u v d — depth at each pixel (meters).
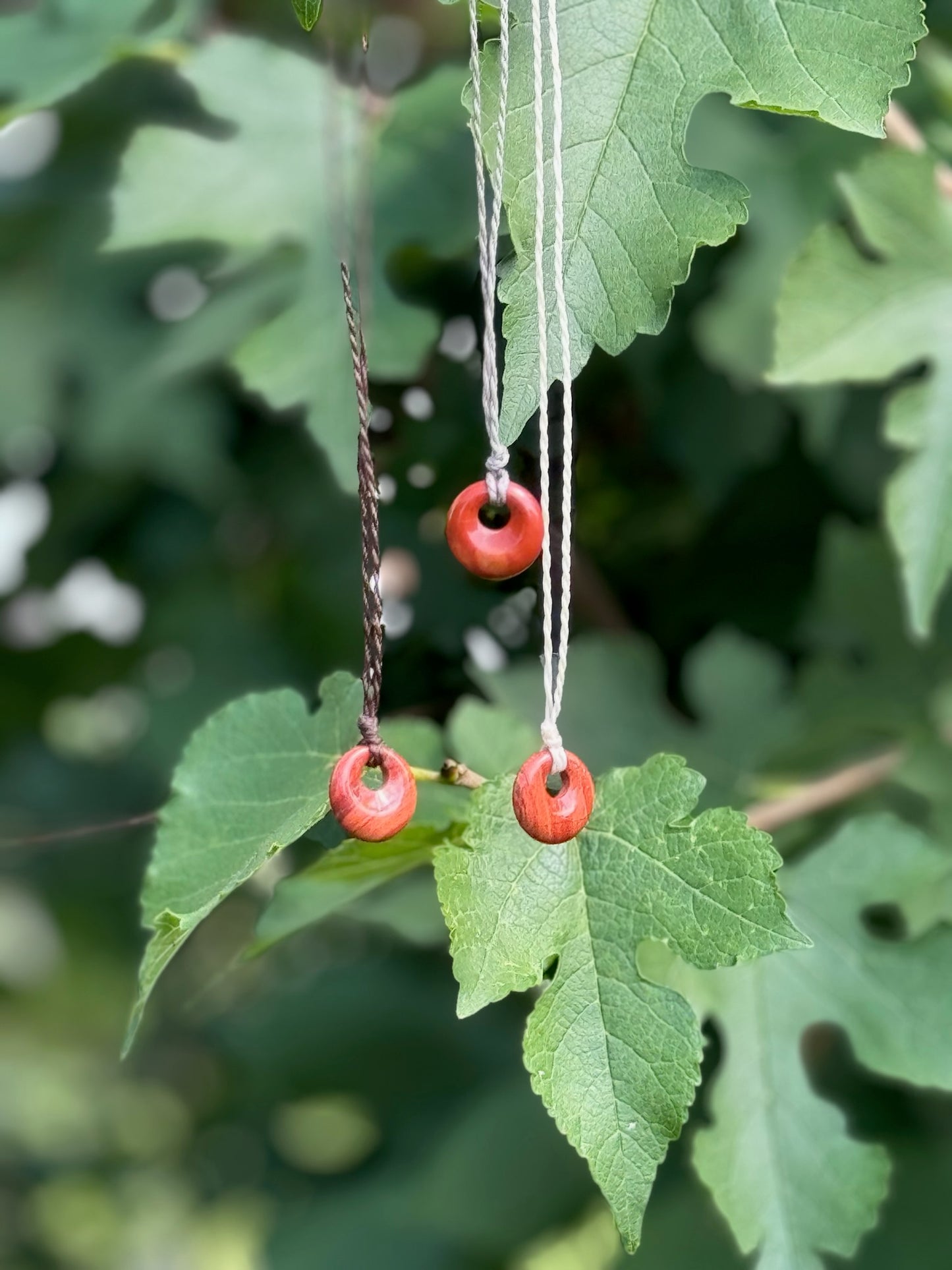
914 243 0.49
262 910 0.41
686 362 0.61
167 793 0.76
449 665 0.59
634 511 0.66
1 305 0.72
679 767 0.34
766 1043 0.43
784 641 0.67
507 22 0.32
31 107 0.51
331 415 0.47
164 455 0.70
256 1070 0.81
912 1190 0.63
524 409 0.33
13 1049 1.24
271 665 0.74
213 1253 1.36
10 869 0.89
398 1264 0.73
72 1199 1.28
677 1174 0.63
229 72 0.52
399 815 0.33
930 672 0.60
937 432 0.49
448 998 0.81
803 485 0.66
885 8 0.33
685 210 0.33
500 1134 0.70
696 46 0.34
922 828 0.57
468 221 0.50
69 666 0.86
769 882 0.33
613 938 0.34
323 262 0.49
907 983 0.43
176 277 0.73
